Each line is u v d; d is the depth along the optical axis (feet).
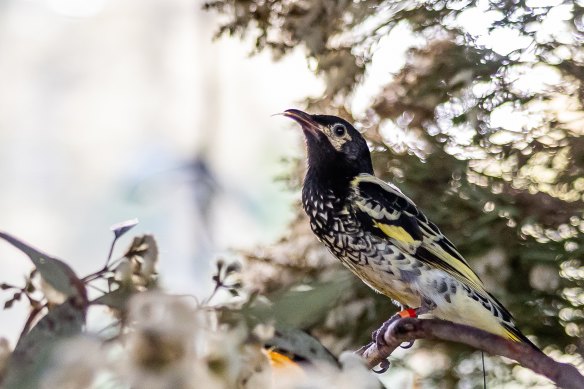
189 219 9.85
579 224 8.63
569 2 8.63
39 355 6.55
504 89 8.65
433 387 8.70
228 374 6.40
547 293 8.64
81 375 6.19
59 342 6.56
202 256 9.59
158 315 6.31
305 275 8.70
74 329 6.82
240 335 6.55
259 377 6.53
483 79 8.66
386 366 8.59
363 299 8.69
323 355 7.38
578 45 8.63
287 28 8.72
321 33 8.71
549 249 8.62
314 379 7.07
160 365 6.17
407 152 8.72
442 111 8.70
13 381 6.48
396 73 8.74
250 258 8.71
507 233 8.64
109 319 6.95
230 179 10.32
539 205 8.63
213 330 6.66
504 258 8.64
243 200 10.18
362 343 8.66
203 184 9.91
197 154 9.93
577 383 7.93
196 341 6.34
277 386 6.93
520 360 7.97
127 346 6.28
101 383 6.23
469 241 8.64
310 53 8.74
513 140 8.66
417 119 8.71
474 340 8.04
